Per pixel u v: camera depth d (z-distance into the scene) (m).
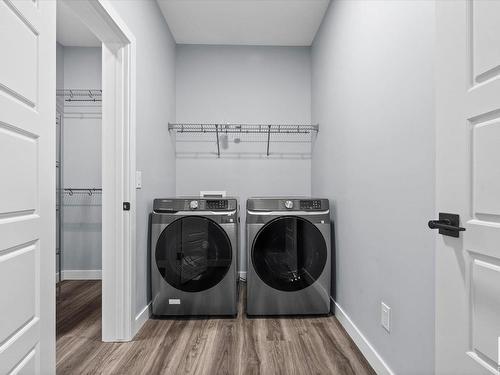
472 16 0.77
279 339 1.67
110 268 1.63
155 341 1.65
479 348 0.76
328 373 1.36
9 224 0.74
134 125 1.69
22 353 0.79
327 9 2.30
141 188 1.84
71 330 1.79
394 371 1.23
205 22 2.50
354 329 1.64
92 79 2.89
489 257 0.73
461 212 0.81
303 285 1.96
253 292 1.95
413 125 1.09
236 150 2.89
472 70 0.78
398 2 1.19
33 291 0.85
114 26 1.49
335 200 2.06
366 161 1.52
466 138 0.79
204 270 1.93
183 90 2.86
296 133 2.89
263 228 1.95
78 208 2.88
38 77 0.87
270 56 2.89
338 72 2.00
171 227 1.91
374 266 1.42
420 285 1.05
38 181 0.88
